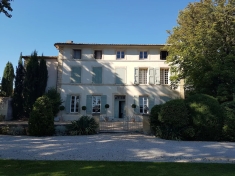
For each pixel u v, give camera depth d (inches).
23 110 874.8
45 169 243.0
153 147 390.9
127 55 944.9
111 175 222.8
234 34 667.4
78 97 927.7
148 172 234.7
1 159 288.0
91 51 942.4
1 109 862.5
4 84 952.3
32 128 516.1
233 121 483.2
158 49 941.8
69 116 910.4
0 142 421.4
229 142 467.8
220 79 680.4
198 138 492.7
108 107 914.1
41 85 880.3
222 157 318.3
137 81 930.7
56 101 868.0
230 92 639.1
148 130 560.4
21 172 231.1
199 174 229.0
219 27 676.7
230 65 651.5
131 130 589.9
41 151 345.7
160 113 507.8
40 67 888.9
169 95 925.2
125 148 378.0
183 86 921.5
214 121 483.5
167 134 495.5
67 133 546.0
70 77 928.9
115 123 743.1
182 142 453.4
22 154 323.0
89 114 915.4
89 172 231.9
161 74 944.9
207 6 705.0
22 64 917.8
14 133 529.3
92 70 935.0
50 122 526.9
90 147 383.2
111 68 938.1
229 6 673.6
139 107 922.1
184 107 502.0
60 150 355.3
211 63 674.2
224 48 698.2
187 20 755.4
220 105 507.5
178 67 806.5
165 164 269.6
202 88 692.1
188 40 719.7
